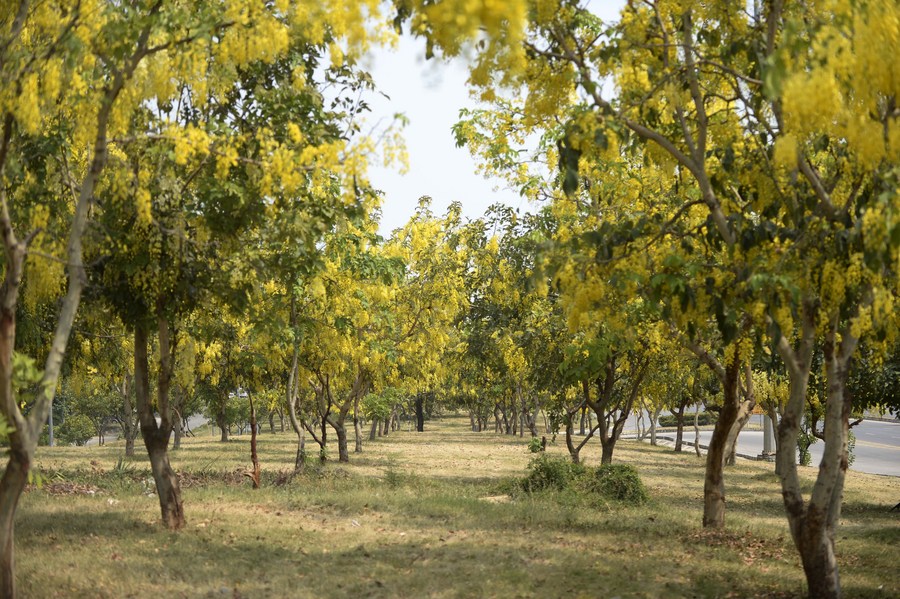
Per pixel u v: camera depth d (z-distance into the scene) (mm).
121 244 9250
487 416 61750
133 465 22281
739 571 9594
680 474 26469
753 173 7758
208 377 21375
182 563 8992
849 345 7859
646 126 8172
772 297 6992
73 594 7527
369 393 34844
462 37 5332
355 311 20312
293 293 15898
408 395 49312
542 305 18250
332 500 14609
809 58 6168
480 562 9461
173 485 11164
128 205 9172
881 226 5945
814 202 7453
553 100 7445
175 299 10039
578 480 17578
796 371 7992
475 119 12688
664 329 12055
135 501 13914
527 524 12844
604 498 16469
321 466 21062
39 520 11453
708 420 79125
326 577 8586
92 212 9828
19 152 8359
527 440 43625
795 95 5520
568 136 7066
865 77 5629
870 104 5887
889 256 6004
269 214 9656
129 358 20781
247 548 9961
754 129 8086
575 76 7387
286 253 10734
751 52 7125
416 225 26047
